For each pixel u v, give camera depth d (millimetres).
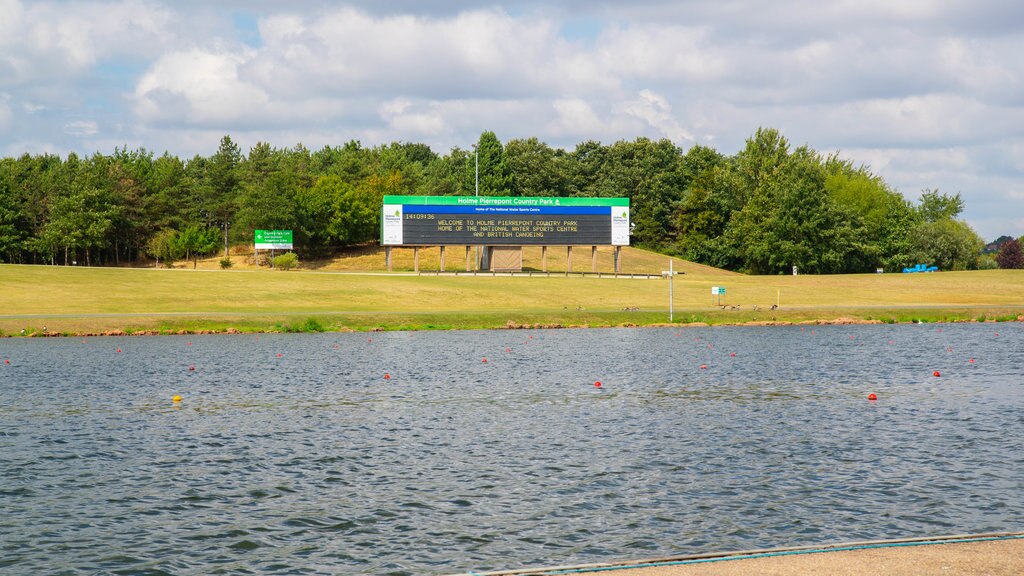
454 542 25203
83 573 22953
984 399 49094
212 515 27750
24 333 86812
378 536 25734
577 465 33906
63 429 41094
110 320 92562
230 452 36344
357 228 199875
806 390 53031
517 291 126562
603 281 140500
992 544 20234
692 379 57938
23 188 196625
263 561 23828
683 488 30516
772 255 182125
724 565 18906
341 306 112125
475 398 50281
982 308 112062
